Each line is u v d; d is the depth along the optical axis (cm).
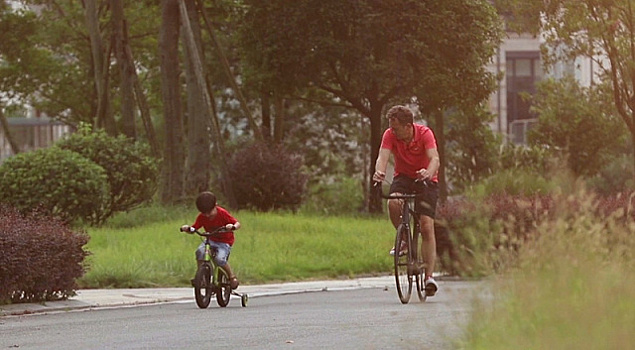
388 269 7506
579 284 1805
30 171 9219
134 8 16462
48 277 4662
